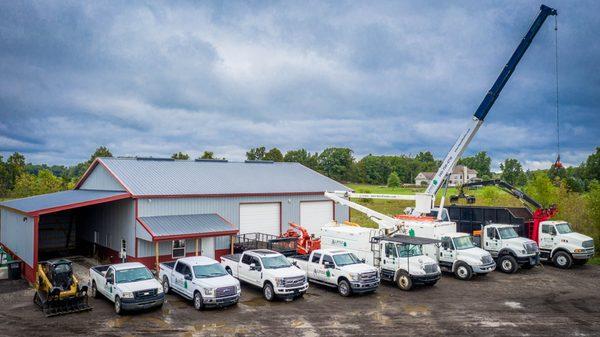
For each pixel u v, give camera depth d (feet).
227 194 96.32
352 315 54.44
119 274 57.41
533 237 89.76
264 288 62.13
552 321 51.80
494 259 83.05
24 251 79.25
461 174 468.75
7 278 78.69
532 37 86.28
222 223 89.92
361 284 62.03
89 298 63.36
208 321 52.21
